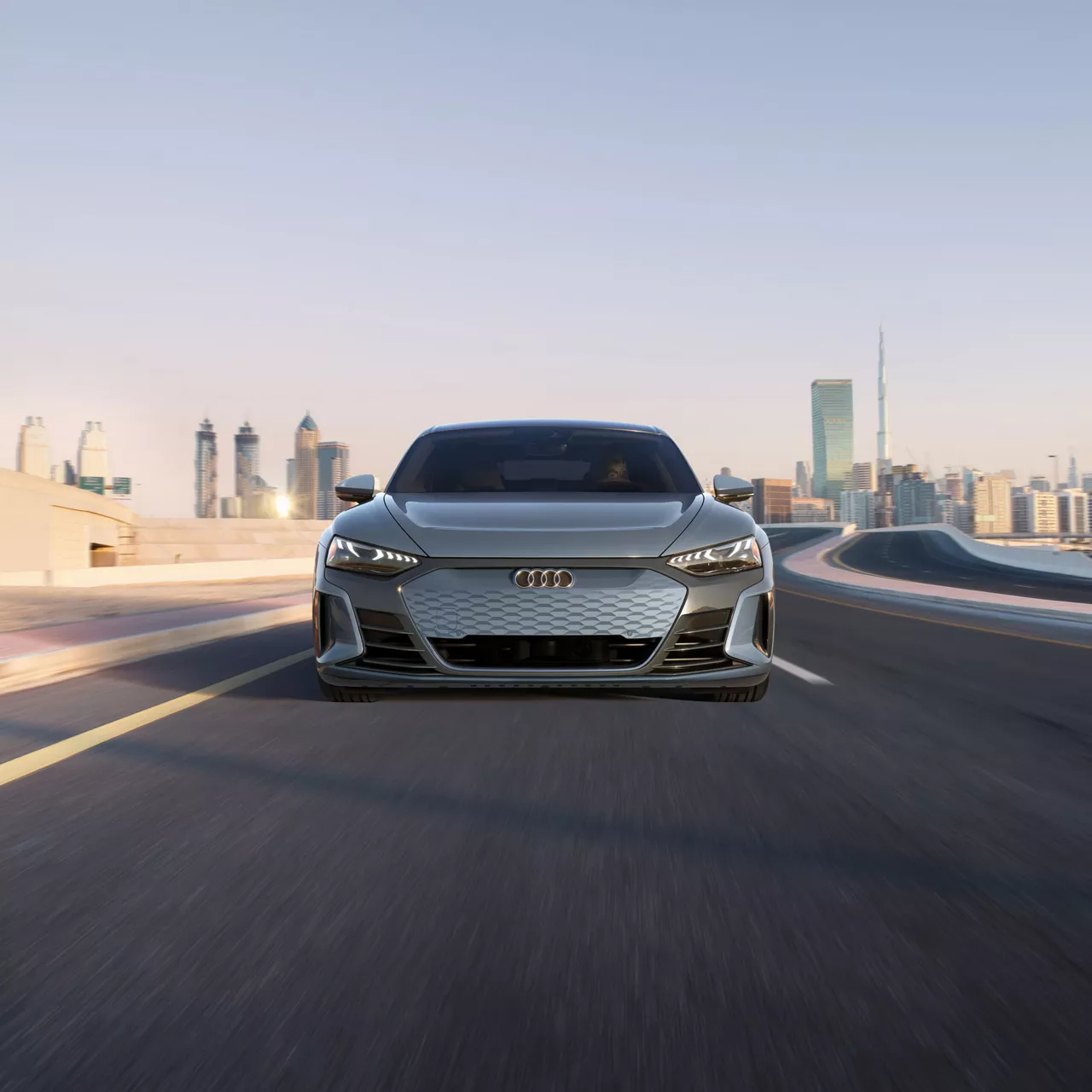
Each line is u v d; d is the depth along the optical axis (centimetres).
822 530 10125
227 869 224
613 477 497
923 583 2500
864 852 238
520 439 538
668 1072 136
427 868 225
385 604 374
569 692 473
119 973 169
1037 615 1238
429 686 374
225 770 323
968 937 185
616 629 368
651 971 169
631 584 370
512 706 446
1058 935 187
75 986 164
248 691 497
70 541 4384
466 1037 146
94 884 215
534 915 195
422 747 356
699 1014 153
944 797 295
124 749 357
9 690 514
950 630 963
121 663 632
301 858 232
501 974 168
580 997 159
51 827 259
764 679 402
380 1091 132
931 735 394
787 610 1305
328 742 366
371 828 256
